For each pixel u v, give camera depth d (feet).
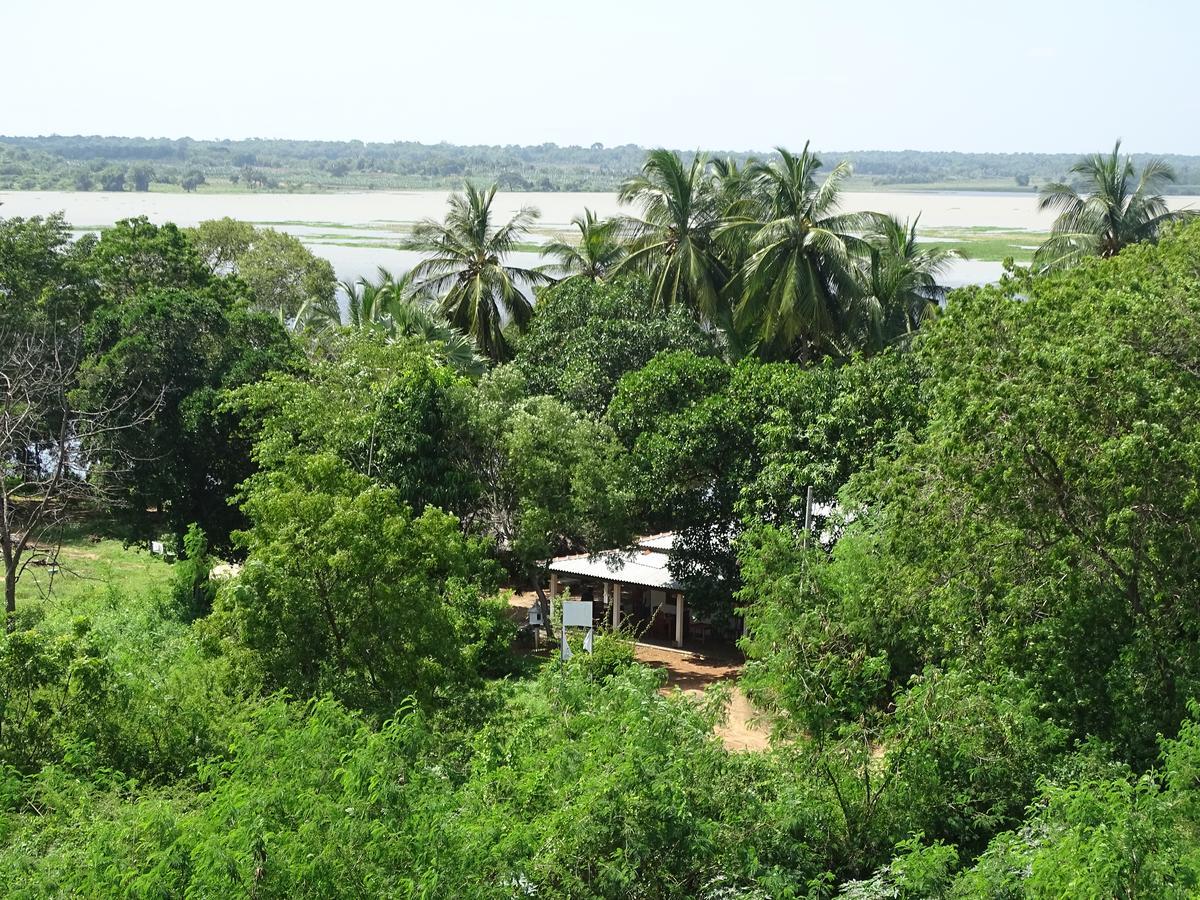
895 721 50.24
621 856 40.22
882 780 48.37
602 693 51.08
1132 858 34.83
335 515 64.85
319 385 114.52
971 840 47.70
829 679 50.85
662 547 117.29
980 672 57.88
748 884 42.63
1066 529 58.75
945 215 618.44
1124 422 57.26
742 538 79.25
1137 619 57.88
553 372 135.74
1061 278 74.84
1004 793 47.91
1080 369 57.16
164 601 107.14
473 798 43.42
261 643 64.28
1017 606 59.98
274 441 103.71
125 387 119.44
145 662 73.15
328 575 65.31
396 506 70.79
